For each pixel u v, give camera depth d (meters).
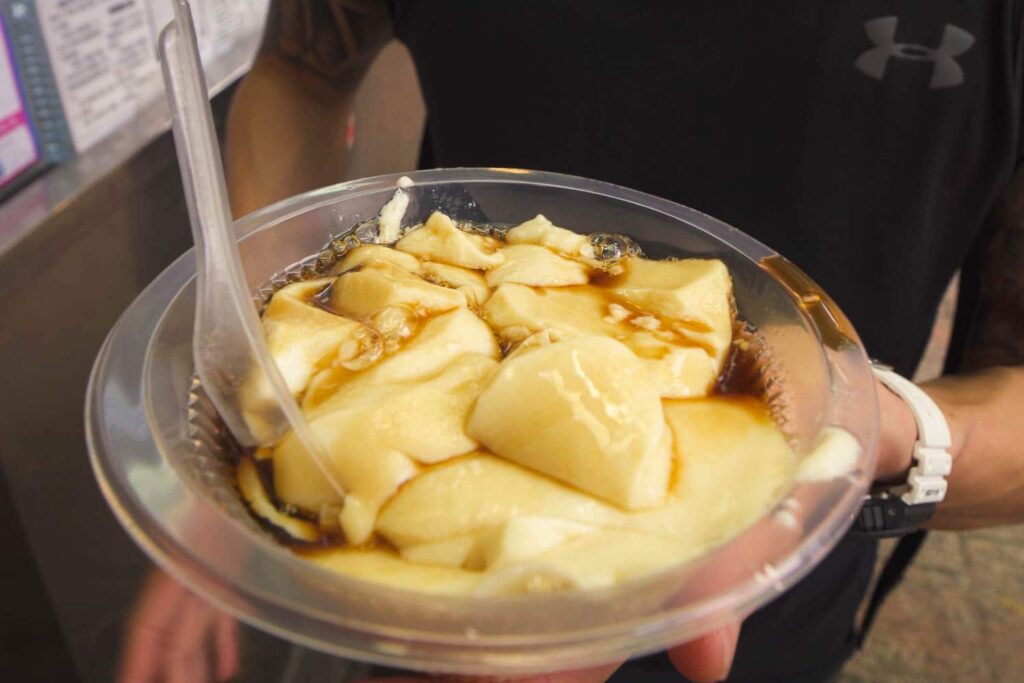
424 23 0.53
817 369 0.31
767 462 0.28
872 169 0.49
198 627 0.41
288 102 0.57
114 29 0.47
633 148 0.52
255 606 0.23
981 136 0.48
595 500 0.27
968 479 0.44
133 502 0.26
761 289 0.34
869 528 0.41
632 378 0.28
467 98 0.54
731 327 0.34
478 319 0.33
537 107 0.53
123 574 0.53
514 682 0.28
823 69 0.48
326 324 0.32
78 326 0.46
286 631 0.23
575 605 0.23
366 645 0.23
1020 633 0.87
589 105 0.52
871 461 0.28
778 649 0.55
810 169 0.50
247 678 0.59
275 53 0.56
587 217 0.39
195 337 0.28
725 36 0.48
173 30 0.26
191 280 0.33
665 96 0.50
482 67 0.53
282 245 0.36
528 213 0.39
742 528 0.26
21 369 0.43
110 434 0.27
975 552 0.95
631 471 0.27
